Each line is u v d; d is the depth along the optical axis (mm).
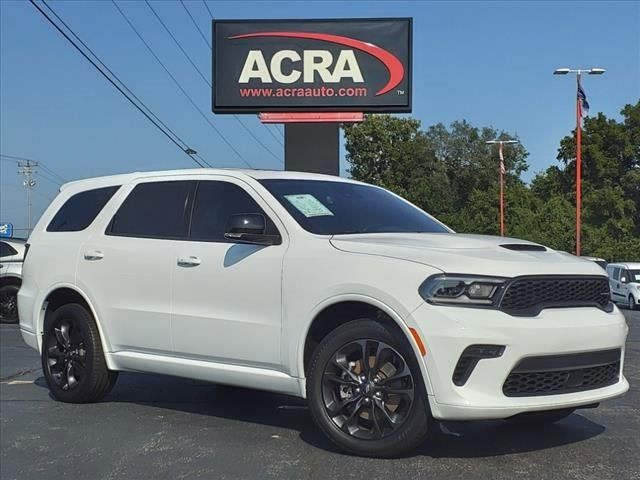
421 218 6004
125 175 6562
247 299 5188
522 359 4219
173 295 5625
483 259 4418
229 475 4441
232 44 18828
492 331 4180
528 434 5293
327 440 5160
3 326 13445
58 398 6492
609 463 4598
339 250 4824
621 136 53219
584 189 53875
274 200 5371
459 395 4199
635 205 53250
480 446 4957
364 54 18656
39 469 4641
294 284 4934
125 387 7188
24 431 5523
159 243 5859
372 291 4512
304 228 5152
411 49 18609
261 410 6184
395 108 18594
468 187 78125
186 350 5559
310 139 18812
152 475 4484
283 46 18781
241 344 5207
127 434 5422
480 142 78188
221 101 18828
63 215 6887
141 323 5828
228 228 5137
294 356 4918
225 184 5754
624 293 25469
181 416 5969
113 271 6078
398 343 4469
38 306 6652
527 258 4547
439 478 4297
